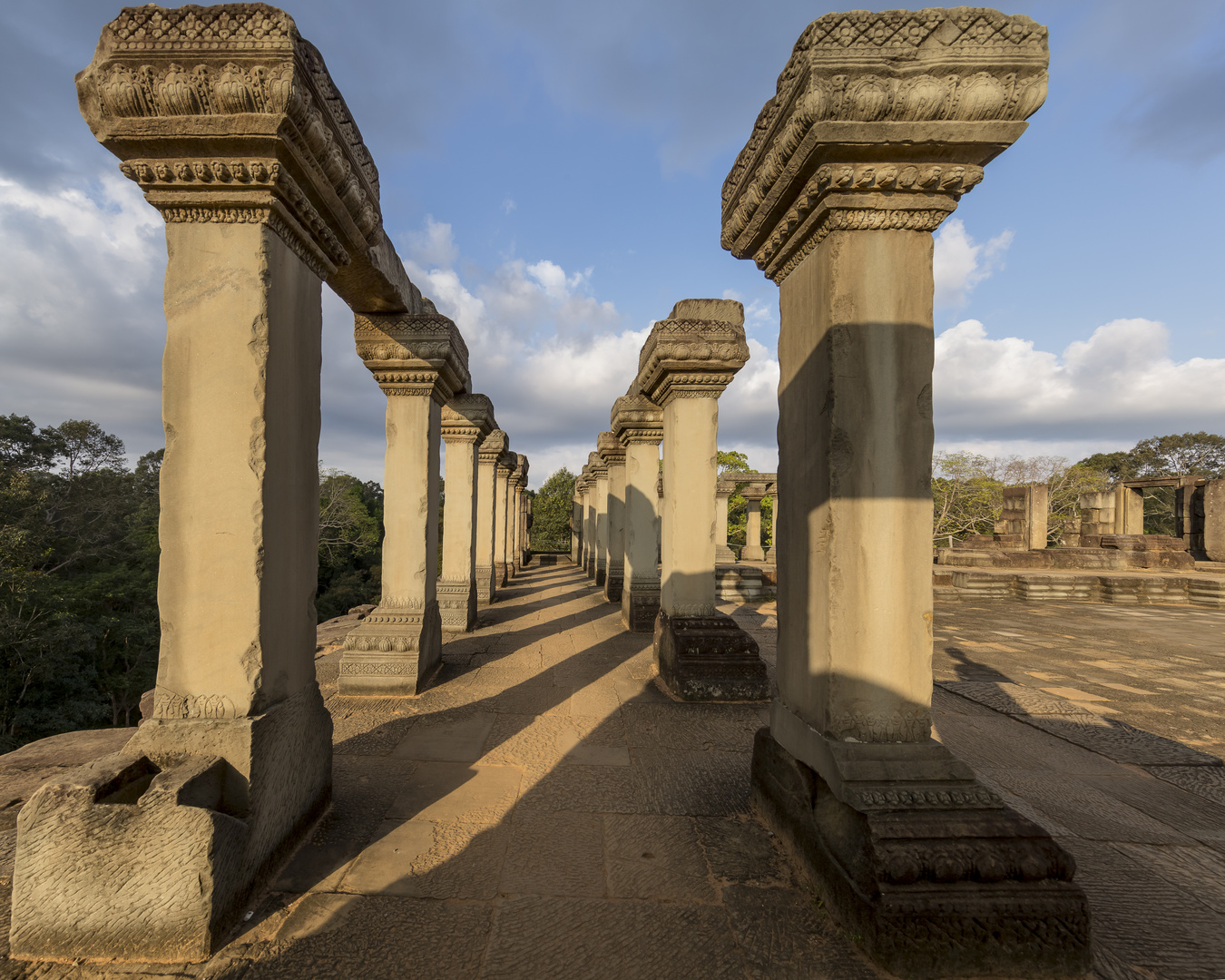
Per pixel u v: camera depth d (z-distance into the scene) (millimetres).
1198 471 39281
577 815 2617
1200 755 3568
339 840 2377
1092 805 2893
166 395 2074
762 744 2682
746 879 2141
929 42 1919
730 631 4770
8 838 2318
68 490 24719
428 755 3314
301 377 2408
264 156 2002
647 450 7551
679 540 5117
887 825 1812
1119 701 4820
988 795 1925
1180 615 9930
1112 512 17781
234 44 1873
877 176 2031
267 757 2080
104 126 1967
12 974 1667
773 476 17109
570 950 1767
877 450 2119
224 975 1657
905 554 2121
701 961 1726
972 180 2049
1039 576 11984
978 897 1677
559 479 40344
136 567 24031
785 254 2559
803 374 2420
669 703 4340
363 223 2789
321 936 1819
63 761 3059
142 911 1719
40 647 16578
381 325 4738
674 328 5004
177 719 2023
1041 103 1932
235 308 2072
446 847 2340
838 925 1871
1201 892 2141
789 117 2186
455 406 7270
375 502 44875
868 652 2102
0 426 24812
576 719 3973
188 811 1731
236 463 2061
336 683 4801
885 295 2139
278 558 2203
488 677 5086
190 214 2096
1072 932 1669
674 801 2766
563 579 14859
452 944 1788
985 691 4957
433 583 5238
